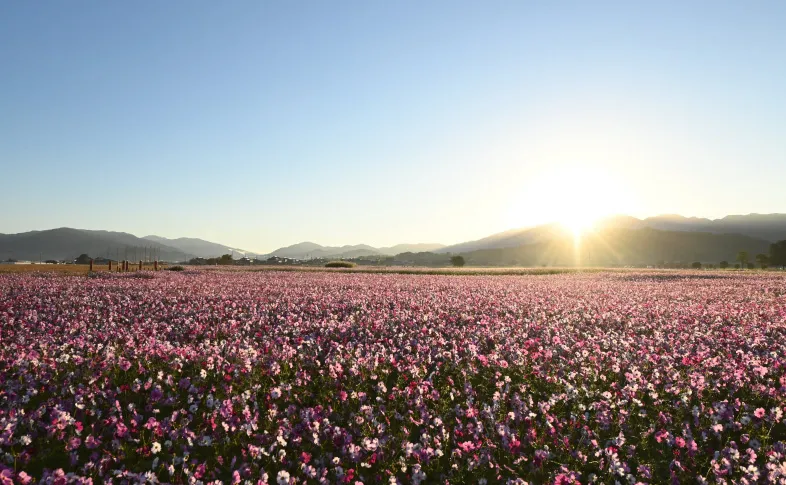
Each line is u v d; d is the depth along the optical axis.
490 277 53.97
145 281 36.88
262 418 8.05
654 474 6.69
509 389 9.52
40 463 6.49
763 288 34.81
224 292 27.42
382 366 11.03
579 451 6.95
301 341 13.29
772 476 6.12
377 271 72.62
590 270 85.88
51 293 25.83
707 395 9.44
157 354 11.01
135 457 6.71
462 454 6.91
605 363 11.16
